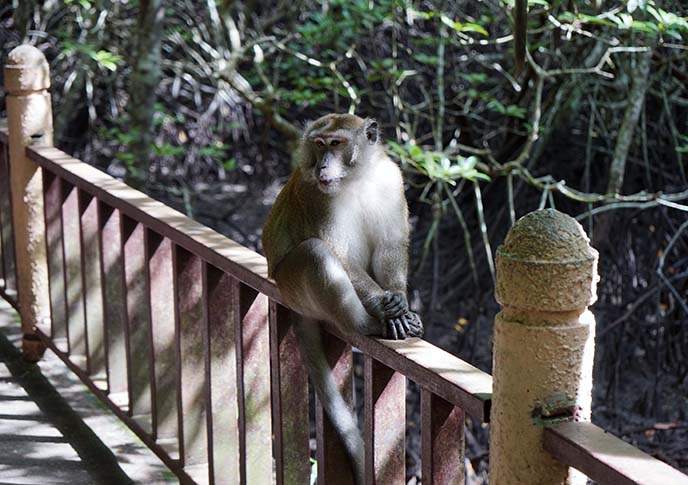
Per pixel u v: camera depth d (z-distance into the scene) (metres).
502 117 11.55
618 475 2.31
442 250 12.08
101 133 11.94
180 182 14.37
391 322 3.44
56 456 5.19
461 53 11.30
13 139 6.16
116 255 5.25
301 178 4.34
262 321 4.09
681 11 8.22
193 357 4.52
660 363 10.71
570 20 7.62
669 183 10.85
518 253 2.52
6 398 5.89
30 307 6.29
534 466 2.60
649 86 9.77
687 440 9.80
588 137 10.34
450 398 2.90
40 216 6.22
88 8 10.18
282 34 12.03
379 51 11.92
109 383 5.32
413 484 8.58
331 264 3.69
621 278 10.93
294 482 4.00
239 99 13.38
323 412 3.76
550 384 2.55
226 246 4.16
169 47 13.05
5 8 13.06
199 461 4.59
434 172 7.22
